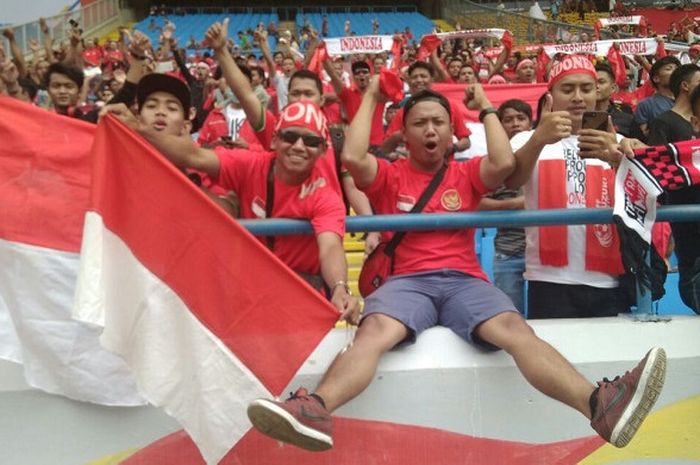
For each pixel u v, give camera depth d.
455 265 3.63
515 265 4.57
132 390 3.41
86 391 3.38
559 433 3.48
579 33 19.95
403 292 3.53
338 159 4.85
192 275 3.20
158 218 3.20
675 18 29.45
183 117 4.01
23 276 3.40
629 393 2.90
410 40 25.66
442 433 3.44
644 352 3.54
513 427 3.46
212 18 35.19
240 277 3.21
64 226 3.43
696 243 3.90
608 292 4.05
